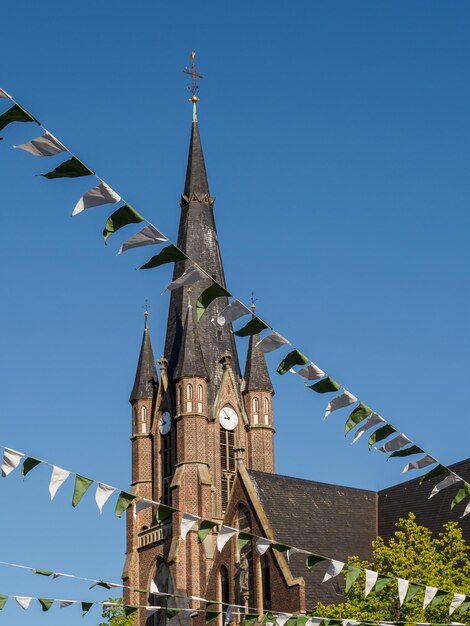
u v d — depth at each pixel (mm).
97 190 19078
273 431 111312
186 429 106688
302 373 22922
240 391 111938
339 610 61219
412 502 88250
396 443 24141
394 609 60250
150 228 19844
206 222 120312
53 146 18328
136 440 112375
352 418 23641
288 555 25172
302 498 88438
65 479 22125
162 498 108125
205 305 21859
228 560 85062
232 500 86375
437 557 62250
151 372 114750
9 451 21703
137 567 105812
